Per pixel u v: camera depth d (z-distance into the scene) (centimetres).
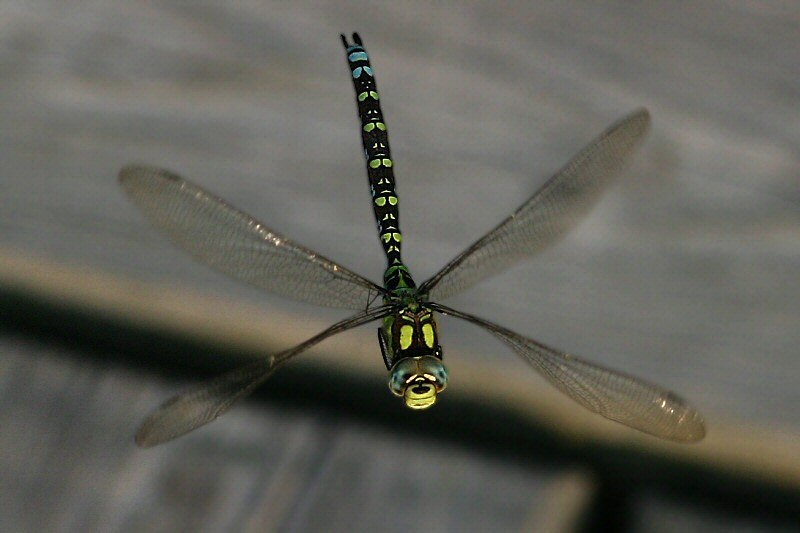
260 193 131
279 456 127
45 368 128
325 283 128
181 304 129
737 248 131
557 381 126
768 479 127
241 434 128
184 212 127
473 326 129
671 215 131
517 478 127
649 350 129
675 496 127
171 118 132
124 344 129
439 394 128
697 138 132
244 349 129
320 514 127
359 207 131
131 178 127
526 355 127
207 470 127
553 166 132
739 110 132
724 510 127
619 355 129
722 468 127
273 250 128
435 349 127
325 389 128
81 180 131
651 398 125
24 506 127
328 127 132
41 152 131
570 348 129
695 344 129
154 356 129
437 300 128
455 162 132
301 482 127
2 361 128
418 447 128
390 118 132
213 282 129
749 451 128
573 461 127
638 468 127
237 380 125
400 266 129
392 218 130
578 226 131
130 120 132
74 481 127
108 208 131
